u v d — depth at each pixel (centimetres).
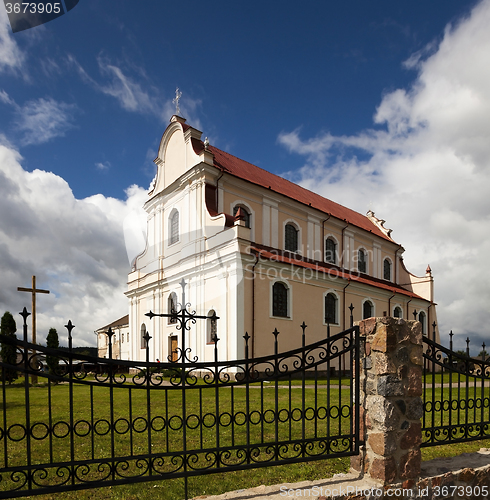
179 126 2392
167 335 2253
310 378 1908
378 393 426
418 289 3362
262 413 398
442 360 499
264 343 1891
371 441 428
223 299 1877
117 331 4144
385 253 3309
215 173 2134
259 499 364
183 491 419
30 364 312
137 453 557
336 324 2336
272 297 1978
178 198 2342
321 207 2839
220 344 1862
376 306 2717
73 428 323
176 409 876
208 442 609
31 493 304
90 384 331
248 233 1916
